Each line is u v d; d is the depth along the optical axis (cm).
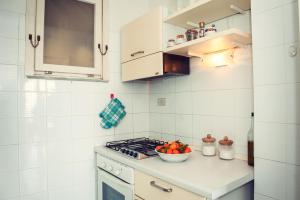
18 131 158
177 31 171
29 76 162
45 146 168
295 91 100
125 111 209
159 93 211
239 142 146
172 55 167
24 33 162
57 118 174
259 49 112
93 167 190
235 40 134
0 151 151
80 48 186
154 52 165
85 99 188
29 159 162
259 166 112
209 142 152
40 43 167
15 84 158
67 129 178
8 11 156
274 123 107
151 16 169
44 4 170
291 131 101
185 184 104
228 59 150
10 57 156
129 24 193
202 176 112
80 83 185
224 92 155
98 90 195
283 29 104
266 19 110
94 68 192
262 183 111
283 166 103
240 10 141
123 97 209
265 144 110
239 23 148
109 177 164
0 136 151
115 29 205
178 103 191
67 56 180
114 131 203
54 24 175
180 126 189
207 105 167
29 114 162
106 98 199
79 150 184
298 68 99
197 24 166
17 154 157
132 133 214
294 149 100
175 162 138
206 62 165
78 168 183
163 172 118
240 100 146
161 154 139
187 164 134
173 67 168
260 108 112
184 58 175
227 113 153
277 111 106
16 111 157
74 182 181
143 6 223
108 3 200
